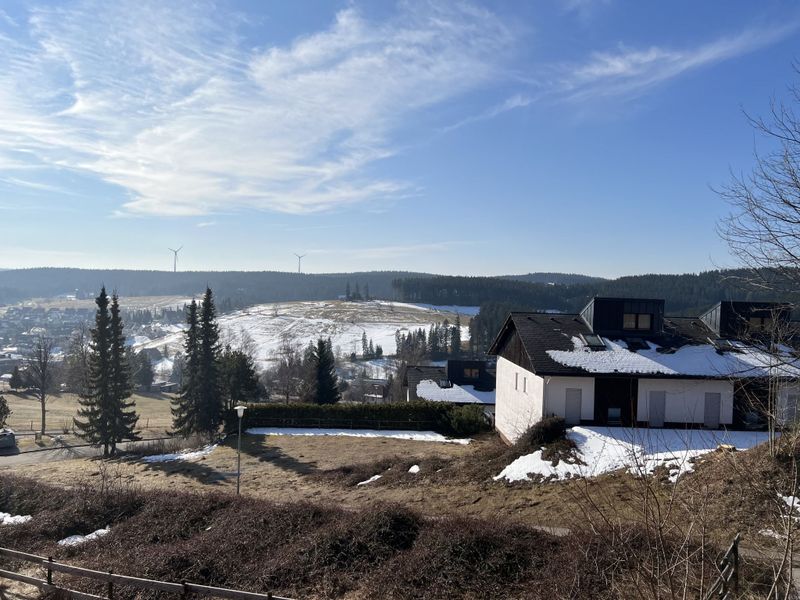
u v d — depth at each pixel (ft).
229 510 55.52
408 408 134.51
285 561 41.93
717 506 39.88
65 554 48.57
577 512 50.85
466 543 40.68
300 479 86.02
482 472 72.08
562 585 32.12
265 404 138.62
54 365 284.41
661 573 19.69
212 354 140.05
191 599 37.09
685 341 90.79
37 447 144.97
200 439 128.77
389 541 43.73
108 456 124.67
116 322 136.87
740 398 78.89
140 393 310.04
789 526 18.72
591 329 93.56
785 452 43.57
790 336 35.27
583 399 81.87
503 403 109.91
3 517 60.80
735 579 23.09
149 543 50.03
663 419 80.94
